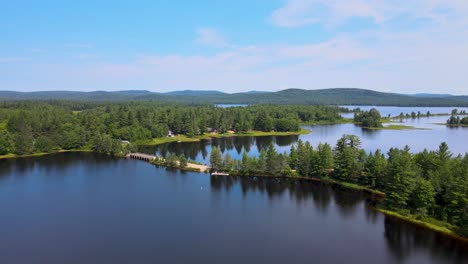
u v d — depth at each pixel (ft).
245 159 529.45
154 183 494.18
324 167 496.23
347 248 298.35
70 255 285.64
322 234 325.21
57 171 566.77
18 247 299.17
